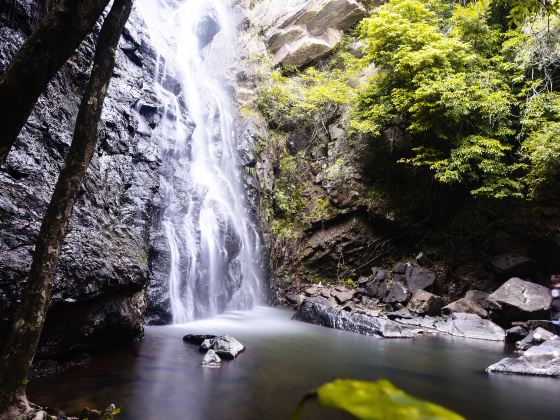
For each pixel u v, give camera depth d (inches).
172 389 192.5
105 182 294.0
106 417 150.5
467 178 500.7
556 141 404.2
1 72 213.6
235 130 605.9
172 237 364.2
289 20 698.2
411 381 239.0
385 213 542.3
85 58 288.0
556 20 438.0
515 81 466.9
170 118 418.3
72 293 202.7
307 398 19.3
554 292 410.6
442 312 448.1
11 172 204.7
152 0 560.4
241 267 478.6
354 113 570.9
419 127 476.4
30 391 173.3
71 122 259.4
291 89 655.1
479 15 494.9
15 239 184.7
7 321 169.3
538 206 471.2
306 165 615.8
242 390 199.5
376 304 477.1
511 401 211.6
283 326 393.1
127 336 257.6
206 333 322.3
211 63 693.3
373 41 518.9
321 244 566.3
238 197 549.0
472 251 513.7
